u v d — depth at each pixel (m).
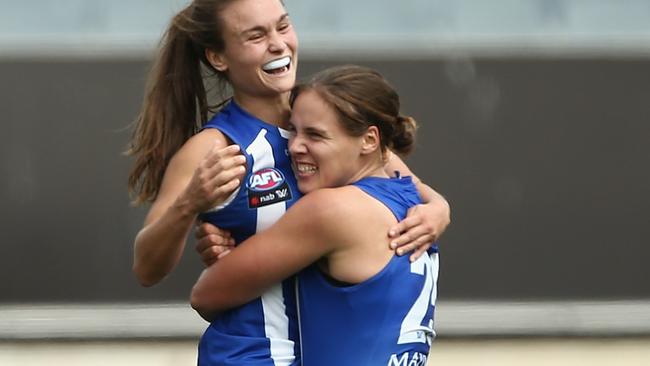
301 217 12.63
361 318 12.69
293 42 13.26
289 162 13.17
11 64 23.77
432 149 24.09
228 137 13.12
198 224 13.41
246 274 12.75
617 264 24.28
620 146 24.27
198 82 13.82
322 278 12.83
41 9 24.28
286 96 13.44
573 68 24.22
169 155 13.75
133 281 23.92
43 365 23.80
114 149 23.83
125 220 23.88
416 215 12.98
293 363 13.04
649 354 24.25
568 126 24.22
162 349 23.91
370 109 12.78
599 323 24.16
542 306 24.17
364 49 24.16
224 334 13.16
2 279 23.78
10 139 23.75
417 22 24.66
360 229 12.62
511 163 24.17
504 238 24.17
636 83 24.27
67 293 23.86
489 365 24.09
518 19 24.80
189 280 23.92
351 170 12.94
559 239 24.22
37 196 23.78
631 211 24.28
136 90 23.83
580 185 24.25
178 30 13.60
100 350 23.84
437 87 24.14
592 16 24.72
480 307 24.08
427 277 12.99
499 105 24.17
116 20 24.42
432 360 24.12
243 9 13.08
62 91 23.80
